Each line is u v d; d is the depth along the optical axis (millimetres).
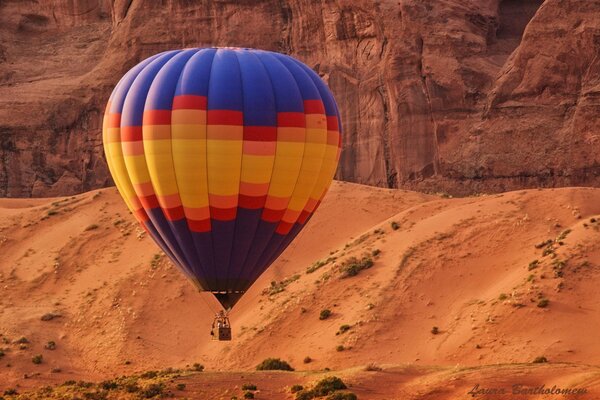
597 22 135500
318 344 96875
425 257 104750
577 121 133375
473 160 136750
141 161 69625
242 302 108875
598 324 90375
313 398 74812
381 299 100125
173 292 111062
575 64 135750
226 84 68750
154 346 103562
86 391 82188
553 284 95312
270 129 68562
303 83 70625
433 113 139500
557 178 133500
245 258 70188
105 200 132250
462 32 142500
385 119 141375
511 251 103312
